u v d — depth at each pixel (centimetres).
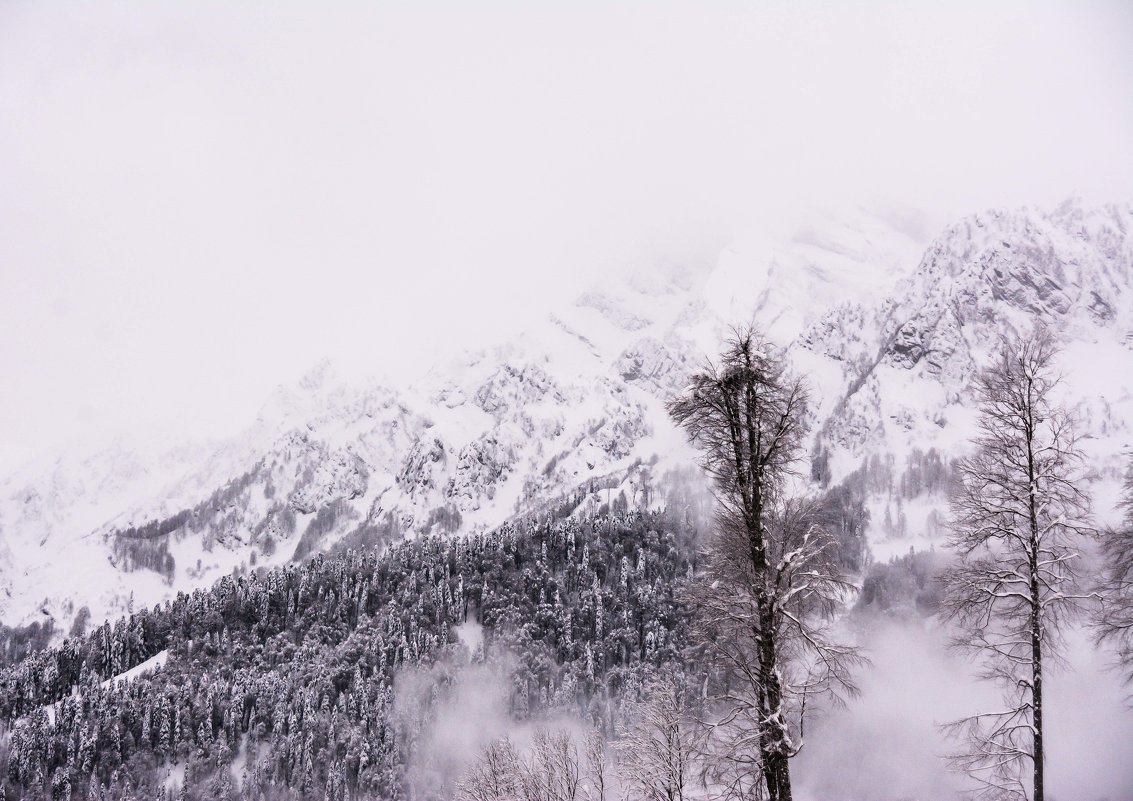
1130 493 2861
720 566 2327
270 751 14450
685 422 2425
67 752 14900
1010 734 2522
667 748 2956
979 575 2586
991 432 2666
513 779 3791
